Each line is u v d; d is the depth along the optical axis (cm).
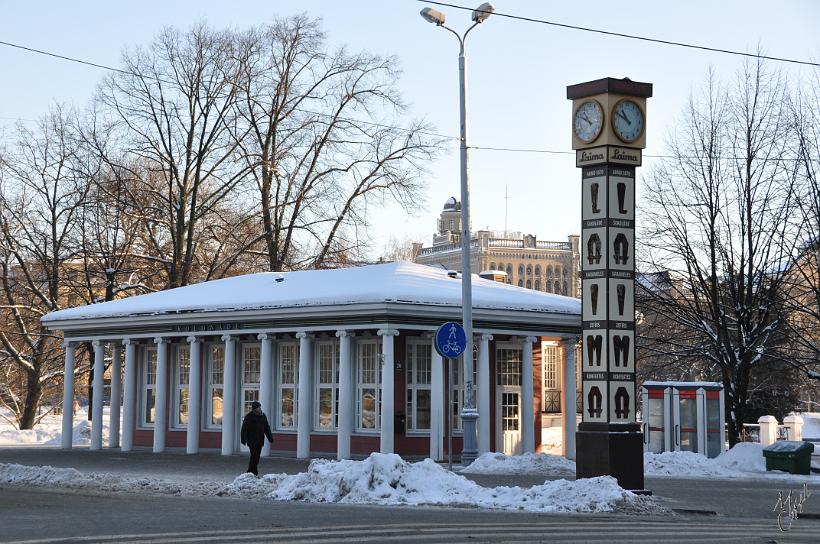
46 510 1812
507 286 3841
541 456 2864
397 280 3347
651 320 5259
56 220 5912
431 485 2067
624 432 2075
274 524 1580
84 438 5031
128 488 2288
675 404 3550
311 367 3478
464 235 2928
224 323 3544
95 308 4047
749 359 4231
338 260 5766
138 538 1403
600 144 2106
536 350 3675
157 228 5803
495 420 3547
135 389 4028
